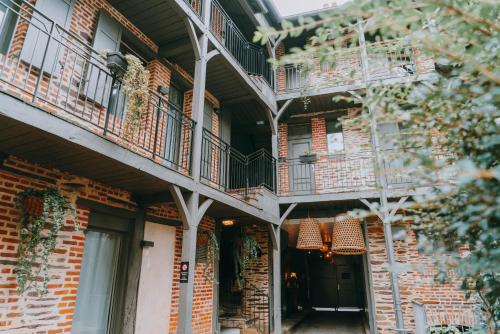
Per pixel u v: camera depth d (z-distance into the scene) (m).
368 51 2.21
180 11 5.55
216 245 7.05
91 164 4.20
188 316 4.55
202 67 5.71
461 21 1.48
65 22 4.78
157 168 4.54
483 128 1.58
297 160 9.79
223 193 5.91
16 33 4.29
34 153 3.89
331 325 10.48
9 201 3.92
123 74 4.50
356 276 14.82
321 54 1.79
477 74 1.60
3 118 3.02
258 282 9.17
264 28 1.66
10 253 3.84
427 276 7.61
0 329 3.66
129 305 5.25
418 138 1.83
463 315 7.16
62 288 4.32
